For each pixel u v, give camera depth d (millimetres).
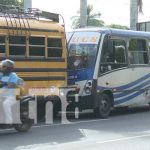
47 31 17016
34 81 16469
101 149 11609
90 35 18766
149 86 21094
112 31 19062
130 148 11734
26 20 16531
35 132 14383
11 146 11961
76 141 12797
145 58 20906
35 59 16562
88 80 18219
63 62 17500
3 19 15883
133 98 20188
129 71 19875
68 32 19516
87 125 16203
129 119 18156
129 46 19969
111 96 19062
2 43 15727
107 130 14969
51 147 11852
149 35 21234
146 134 14125
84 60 18406
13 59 15914
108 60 18844
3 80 13750
